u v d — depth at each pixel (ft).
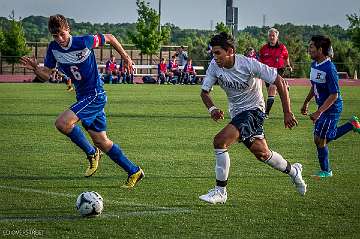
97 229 31.91
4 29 256.93
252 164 50.72
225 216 34.71
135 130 72.79
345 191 41.22
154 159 53.01
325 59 46.06
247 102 36.96
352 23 245.24
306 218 34.47
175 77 194.90
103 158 52.08
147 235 31.09
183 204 37.24
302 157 55.83
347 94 143.02
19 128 73.82
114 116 88.17
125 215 34.60
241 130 36.09
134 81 207.62
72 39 40.32
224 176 36.11
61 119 40.75
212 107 37.01
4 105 106.01
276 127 77.71
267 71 35.96
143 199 38.37
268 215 35.01
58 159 52.49
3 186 41.63
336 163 52.42
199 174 46.47
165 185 42.39
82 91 41.27
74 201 37.60
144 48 249.75
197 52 258.16
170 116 88.94
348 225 33.22
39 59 261.65
